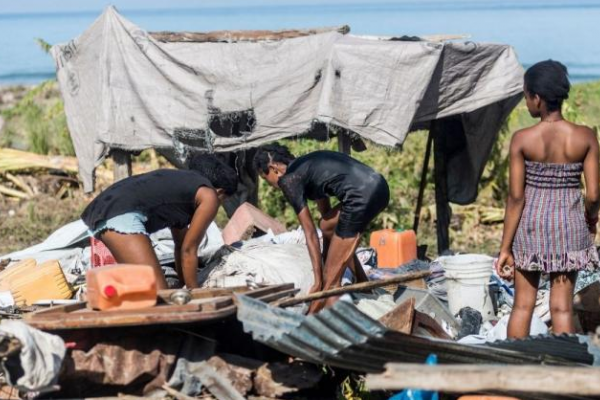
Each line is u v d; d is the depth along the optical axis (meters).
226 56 10.15
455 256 9.29
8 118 27.11
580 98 27.73
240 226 10.41
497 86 10.23
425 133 17.34
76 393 6.80
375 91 9.75
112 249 7.94
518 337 7.60
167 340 6.91
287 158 8.38
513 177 7.45
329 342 6.26
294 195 8.19
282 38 10.42
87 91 10.82
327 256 8.38
